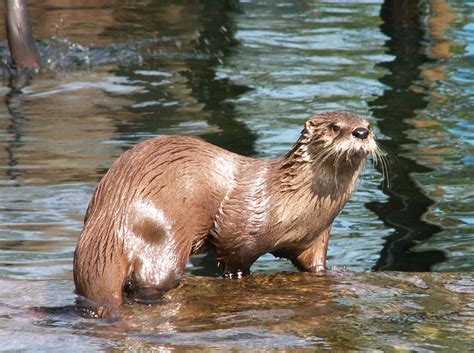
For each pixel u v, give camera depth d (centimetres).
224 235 1973
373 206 2486
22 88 3609
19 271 2011
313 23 4688
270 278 1997
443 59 4012
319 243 2062
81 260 1795
